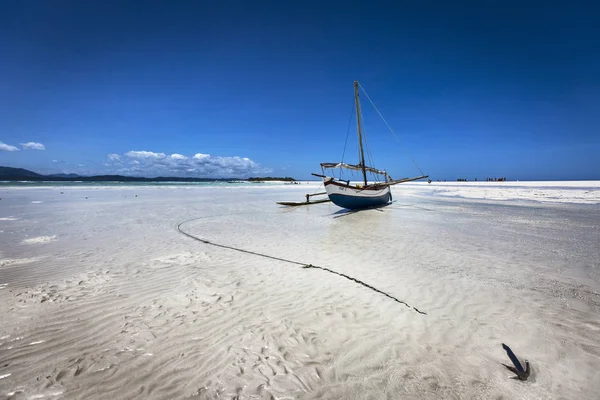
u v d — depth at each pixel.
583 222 12.72
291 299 4.91
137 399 2.72
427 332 3.95
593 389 2.94
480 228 11.50
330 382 2.99
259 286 5.47
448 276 6.06
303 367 3.20
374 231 11.09
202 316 4.28
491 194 30.75
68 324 4.00
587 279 5.88
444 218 14.35
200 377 3.02
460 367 3.26
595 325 4.13
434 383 3.01
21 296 4.89
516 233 10.46
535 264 6.85
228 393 2.81
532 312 4.51
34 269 6.38
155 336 3.74
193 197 28.72
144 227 11.89
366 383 2.99
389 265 6.81
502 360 3.38
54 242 9.02
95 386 2.87
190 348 3.50
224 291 5.21
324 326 4.05
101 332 3.82
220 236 10.24
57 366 3.14
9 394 2.72
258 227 12.19
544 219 13.63
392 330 3.99
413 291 5.30
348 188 17.17
